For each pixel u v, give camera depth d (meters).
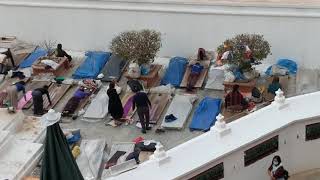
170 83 34.34
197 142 21.08
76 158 27.81
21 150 27.92
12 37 39.31
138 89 31.80
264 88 32.56
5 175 26.14
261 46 33.00
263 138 21.14
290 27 35.06
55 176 17.97
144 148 27.92
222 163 20.58
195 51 37.16
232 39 33.78
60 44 36.97
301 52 35.62
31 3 38.09
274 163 21.48
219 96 33.25
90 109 32.41
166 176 19.77
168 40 37.09
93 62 36.34
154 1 36.00
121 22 37.34
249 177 21.58
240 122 21.83
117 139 30.22
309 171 22.59
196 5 35.59
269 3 34.62
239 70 32.91
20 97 33.66
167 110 31.78
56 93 34.06
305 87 32.69
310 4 34.09
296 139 22.08
